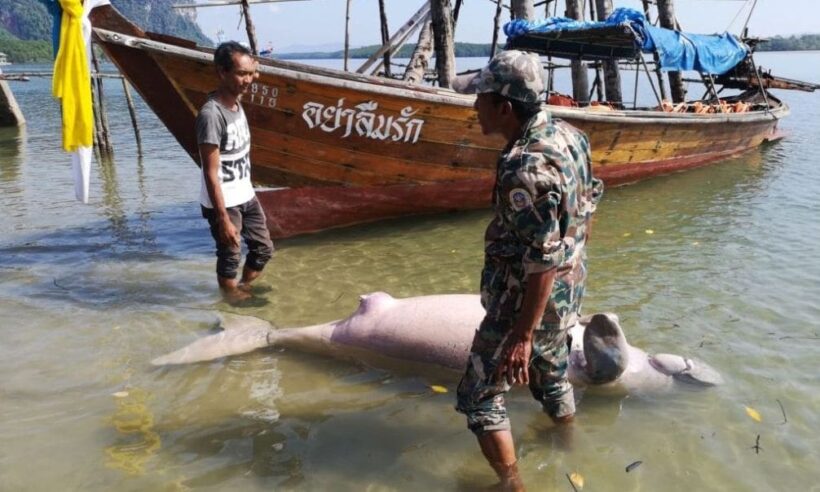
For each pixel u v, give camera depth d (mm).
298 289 6184
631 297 5797
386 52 11695
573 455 3613
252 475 3484
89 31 6453
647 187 10484
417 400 4246
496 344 3217
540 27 10570
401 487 3371
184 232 8109
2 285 6262
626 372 4254
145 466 3564
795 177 10977
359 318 4770
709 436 3766
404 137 7629
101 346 4992
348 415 4066
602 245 7395
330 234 7973
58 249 7422
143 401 4223
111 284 6293
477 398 3303
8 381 4461
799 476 3412
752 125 13219
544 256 2910
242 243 7594
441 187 8227
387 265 6836
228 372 4609
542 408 4035
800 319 5234
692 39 11805
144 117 25047
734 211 8758
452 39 10820
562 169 2902
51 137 18250
